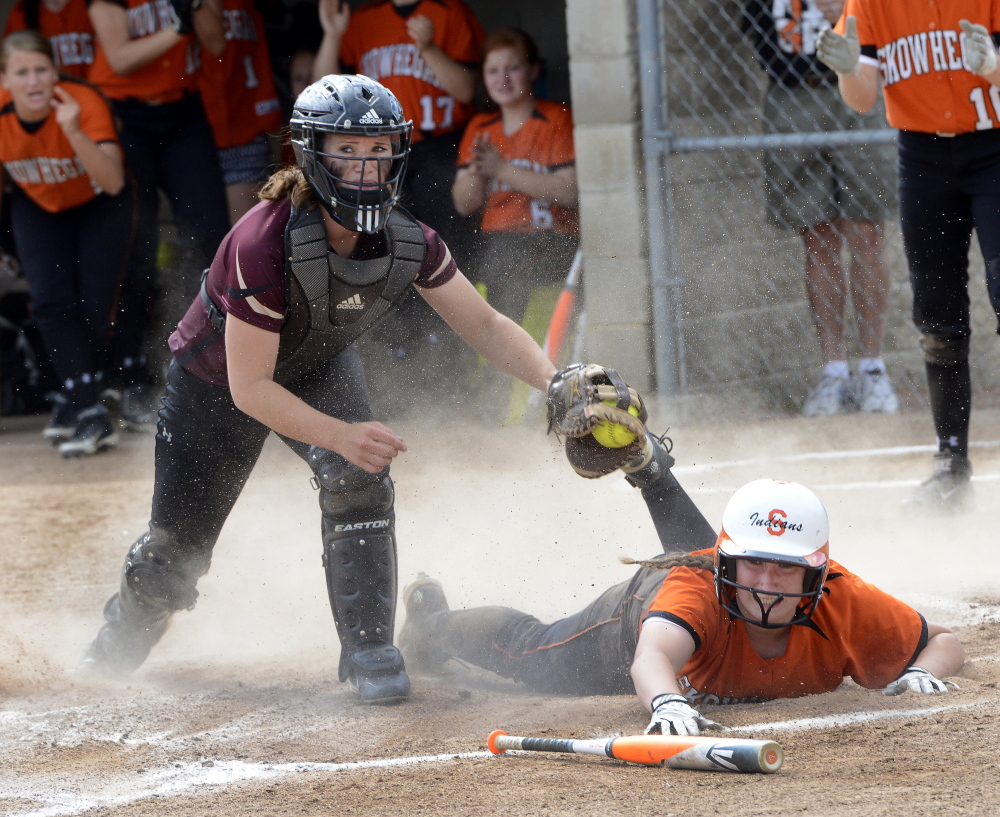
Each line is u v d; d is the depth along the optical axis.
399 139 11.08
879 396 29.16
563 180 29.62
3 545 21.56
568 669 11.85
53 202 28.83
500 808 8.41
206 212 31.88
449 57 30.70
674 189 28.89
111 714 12.06
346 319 11.56
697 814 7.98
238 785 9.52
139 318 33.19
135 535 21.92
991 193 17.97
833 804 7.98
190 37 30.94
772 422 28.45
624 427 11.05
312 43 34.34
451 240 30.59
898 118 18.47
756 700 10.88
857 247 28.86
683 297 29.19
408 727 11.14
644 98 27.88
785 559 9.85
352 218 10.90
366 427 11.20
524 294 30.23
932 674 10.91
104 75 30.97
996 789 8.11
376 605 12.34
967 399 19.12
